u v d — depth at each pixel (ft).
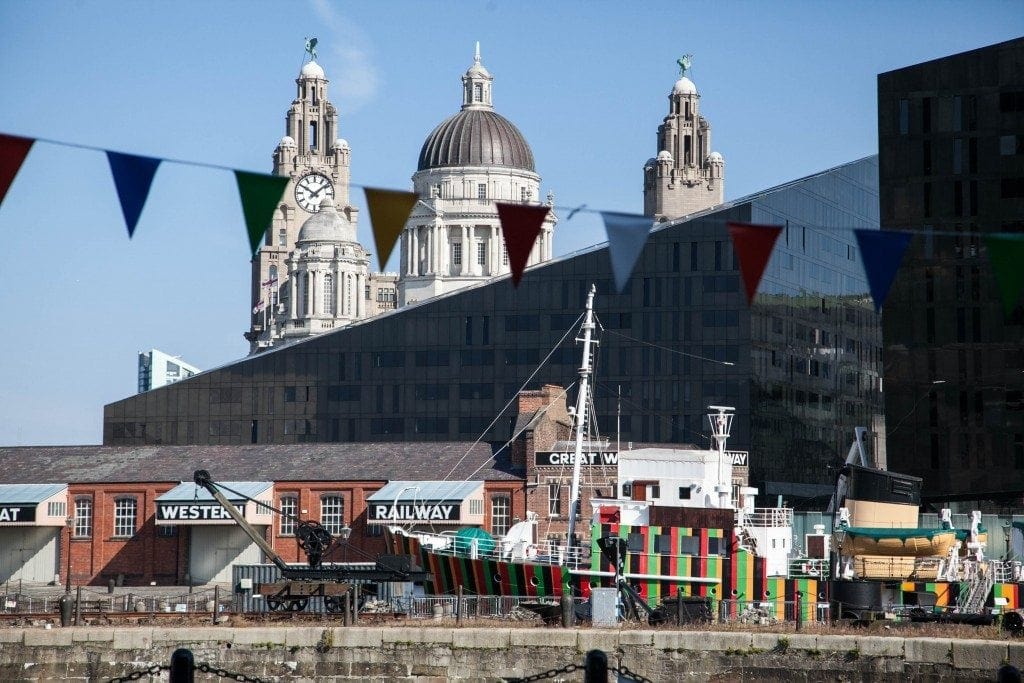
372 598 429.38
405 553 522.47
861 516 482.28
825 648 344.69
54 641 362.74
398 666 357.00
